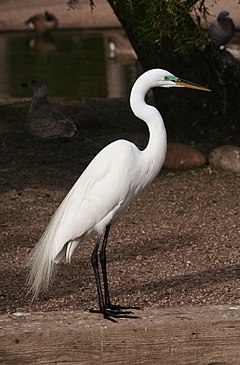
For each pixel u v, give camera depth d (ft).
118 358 27.71
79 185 30.12
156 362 27.86
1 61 102.89
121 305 32.83
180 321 27.81
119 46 104.73
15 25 133.69
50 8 140.46
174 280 35.88
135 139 61.26
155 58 59.47
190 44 51.21
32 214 46.50
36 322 27.94
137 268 37.68
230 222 44.50
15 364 27.17
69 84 86.99
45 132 56.95
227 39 79.82
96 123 66.18
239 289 34.40
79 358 27.53
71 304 33.35
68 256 30.37
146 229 43.55
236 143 59.62
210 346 27.99
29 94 82.07
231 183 51.85
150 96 70.33
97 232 30.81
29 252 40.01
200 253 39.58
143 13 54.80
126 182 29.73
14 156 58.59
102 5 137.59
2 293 34.58
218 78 60.18
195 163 54.75
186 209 47.03
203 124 61.00
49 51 110.83
